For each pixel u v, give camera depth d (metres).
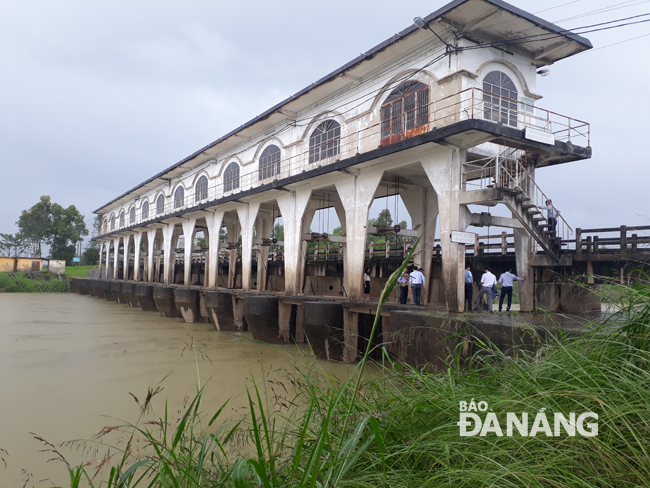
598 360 3.58
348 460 2.83
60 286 46.56
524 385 3.69
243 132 23.52
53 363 13.88
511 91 14.07
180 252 38.44
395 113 15.01
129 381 11.71
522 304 13.45
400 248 19.97
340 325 14.56
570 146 13.23
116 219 48.66
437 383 4.22
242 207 23.88
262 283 25.23
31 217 69.12
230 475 3.20
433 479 2.91
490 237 16.14
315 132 19.09
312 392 3.94
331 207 24.83
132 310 29.98
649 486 2.39
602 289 4.17
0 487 6.13
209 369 12.65
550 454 2.80
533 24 12.80
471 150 14.10
